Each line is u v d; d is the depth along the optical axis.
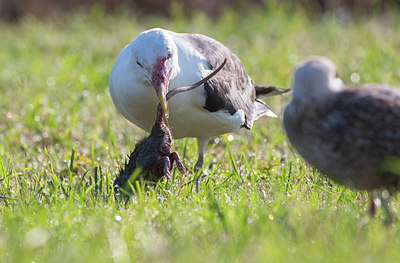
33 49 25.20
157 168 10.58
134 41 10.65
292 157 12.92
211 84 11.20
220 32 27.08
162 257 7.46
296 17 28.67
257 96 13.89
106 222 8.72
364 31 25.62
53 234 8.22
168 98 10.40
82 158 13.10
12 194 10.64
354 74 18.81
